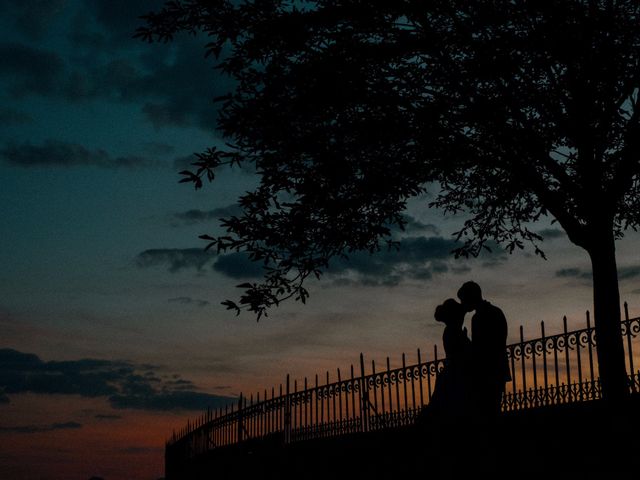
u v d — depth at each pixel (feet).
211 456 73.61
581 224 47.93
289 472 53.83
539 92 43.52
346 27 43.80
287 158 44.01
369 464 44.11
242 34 44.88
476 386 37.60
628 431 30.81
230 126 43.55
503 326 37.65
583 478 30.96
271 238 44.86
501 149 47.09
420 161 44.09
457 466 36.83
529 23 41.14
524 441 34.53
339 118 43.29
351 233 45.21
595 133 44.24
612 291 45.73
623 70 40.47
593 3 40.96
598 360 45.06
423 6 42.68
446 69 43.01
